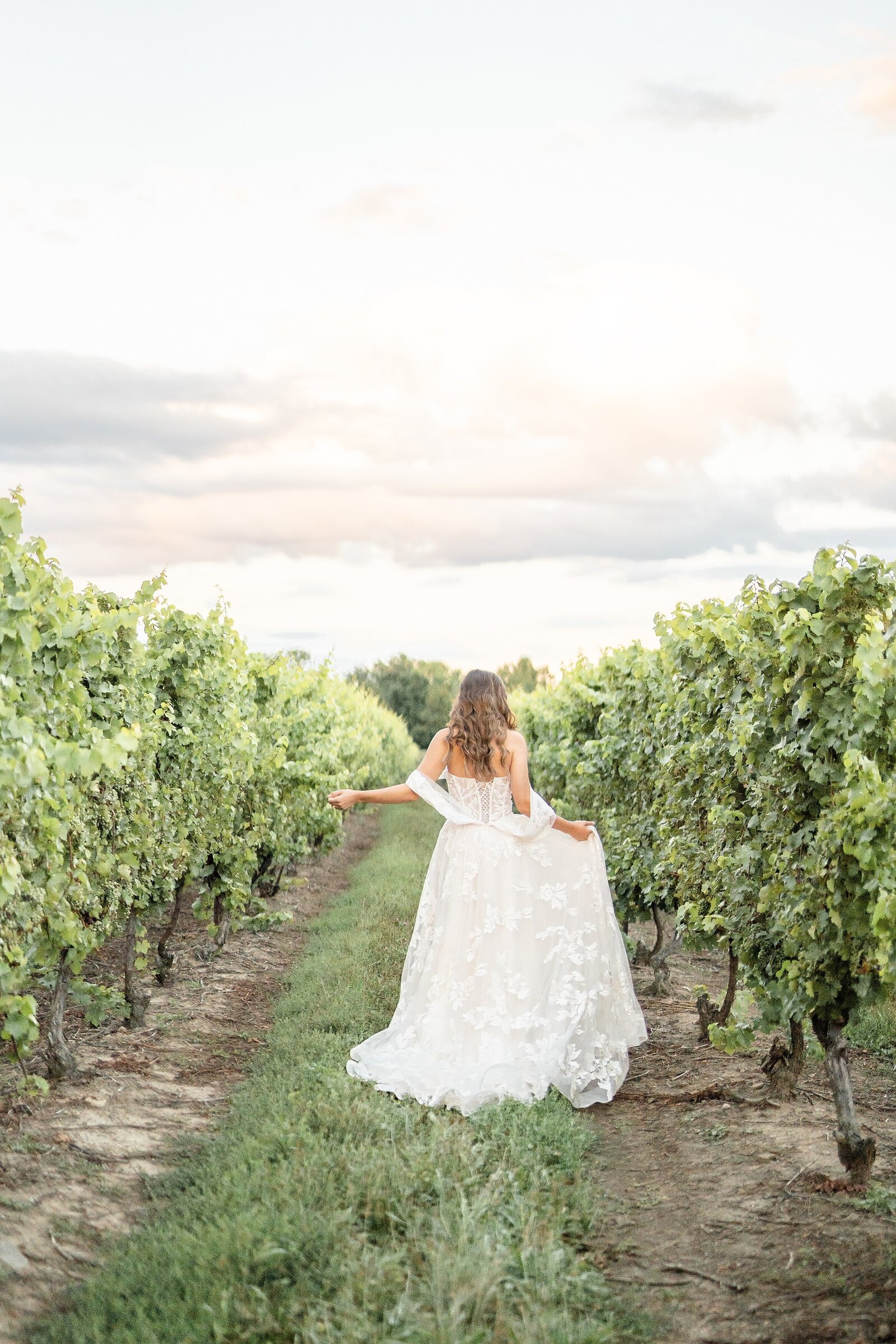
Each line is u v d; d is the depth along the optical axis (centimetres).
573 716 1073
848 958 392
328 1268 303
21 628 410
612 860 809
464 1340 269
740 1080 529
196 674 745
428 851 1588
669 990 743
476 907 525
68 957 493
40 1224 343
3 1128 425
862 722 405
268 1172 360
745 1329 298
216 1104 483
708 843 595
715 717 598
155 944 874
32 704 449
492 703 532
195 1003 680
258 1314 277
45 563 477
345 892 1295
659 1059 580
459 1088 475
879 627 393
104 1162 402
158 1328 275
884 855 365
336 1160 372
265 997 725
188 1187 374
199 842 744
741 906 508
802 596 455
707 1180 406
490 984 517
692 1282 327
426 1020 524
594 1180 409
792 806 458
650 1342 292
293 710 1201
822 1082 522
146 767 613
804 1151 428
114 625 552
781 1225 362
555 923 529
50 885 441
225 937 827
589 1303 308
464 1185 364
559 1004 515
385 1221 338
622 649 970
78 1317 288
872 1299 308
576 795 1031
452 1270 298
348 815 2128
